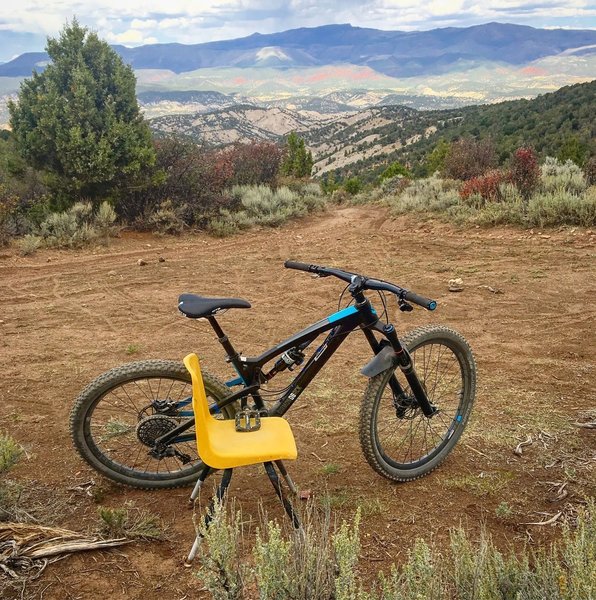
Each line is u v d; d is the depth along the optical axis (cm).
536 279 845
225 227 1430
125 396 481
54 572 277
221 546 219
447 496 352
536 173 1469
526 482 363
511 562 232
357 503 342
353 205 2383
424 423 432
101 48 1425
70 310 749
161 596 267
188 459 349
